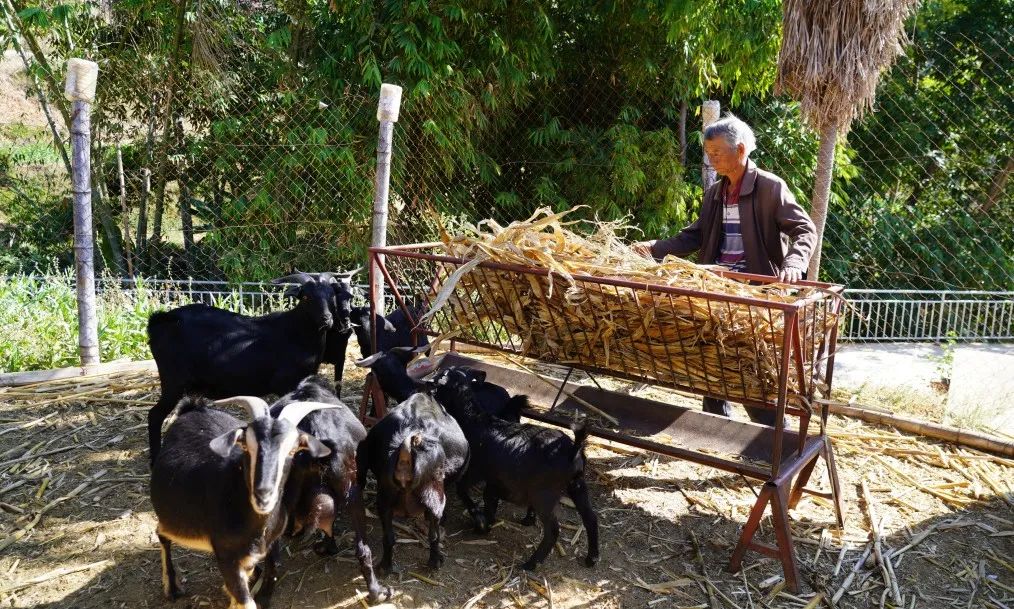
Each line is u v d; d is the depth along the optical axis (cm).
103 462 494
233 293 793
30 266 968
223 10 857
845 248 920
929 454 528
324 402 378
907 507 461
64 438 526
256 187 855
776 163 874
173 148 894
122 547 402
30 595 363
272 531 325
